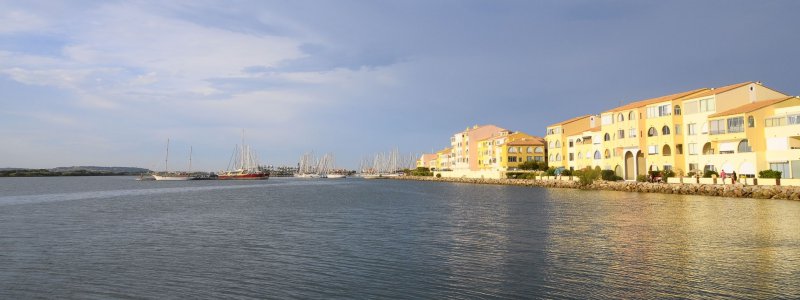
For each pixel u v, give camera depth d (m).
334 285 19.98
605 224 37.47
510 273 21.62
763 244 27.92
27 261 24.92
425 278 20.92
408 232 34.44
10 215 50.75
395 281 20.48
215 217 47.03
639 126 94.06
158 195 94.69
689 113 85.12
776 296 17.97
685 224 36.69
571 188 98.88
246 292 19.12
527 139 153.38
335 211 52.88
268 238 32.12
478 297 18.28
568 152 122.88
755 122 73.31
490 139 167.00
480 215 45.94
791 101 73.81
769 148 72.38
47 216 49.31
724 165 76.00
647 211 46.75
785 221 37.66
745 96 81.19
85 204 68.56
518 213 47.25
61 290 19.50
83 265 23.88
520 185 121.56
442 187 122.81
